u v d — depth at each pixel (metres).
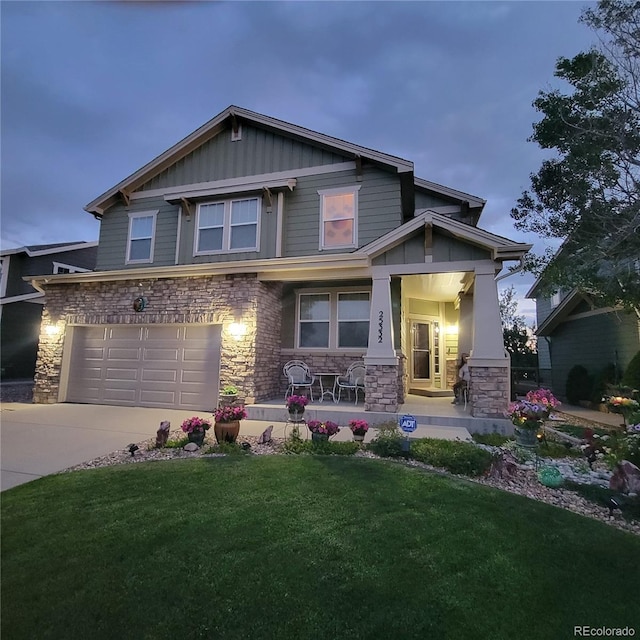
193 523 3.43
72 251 20.14
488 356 7.66
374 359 8.23
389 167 10.20
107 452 5.83
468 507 3.89
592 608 2.53
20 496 4.05
